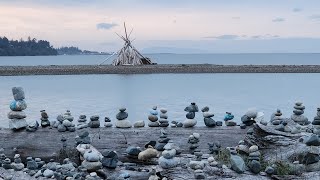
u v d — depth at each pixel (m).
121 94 33.31
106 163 9.55
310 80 49.03
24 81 49.50
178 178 8.68
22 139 11.03
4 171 9.88
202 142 11.03
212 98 30.30
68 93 34.56
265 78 53.31
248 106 25.73
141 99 29.81
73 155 10.41
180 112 22.94
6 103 27.69
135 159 10.23
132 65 81.50
